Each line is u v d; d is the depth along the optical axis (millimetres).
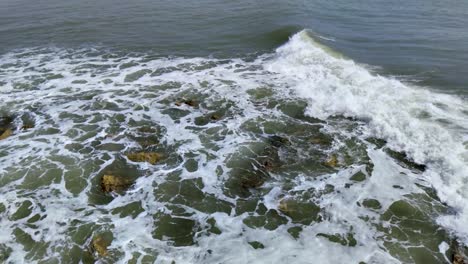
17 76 14492
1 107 11969
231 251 6914
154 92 12852
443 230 7098
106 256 6832
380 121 10328
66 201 8125
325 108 11359
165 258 6789
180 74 14383
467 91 11992
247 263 6645
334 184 8406
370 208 7715
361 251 6801
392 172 8633
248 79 13664
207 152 9664
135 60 16047
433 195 7898
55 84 13680
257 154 9531
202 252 6910
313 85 12750
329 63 14422
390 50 16203
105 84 13602
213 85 13258
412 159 8945
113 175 8828
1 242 7148
